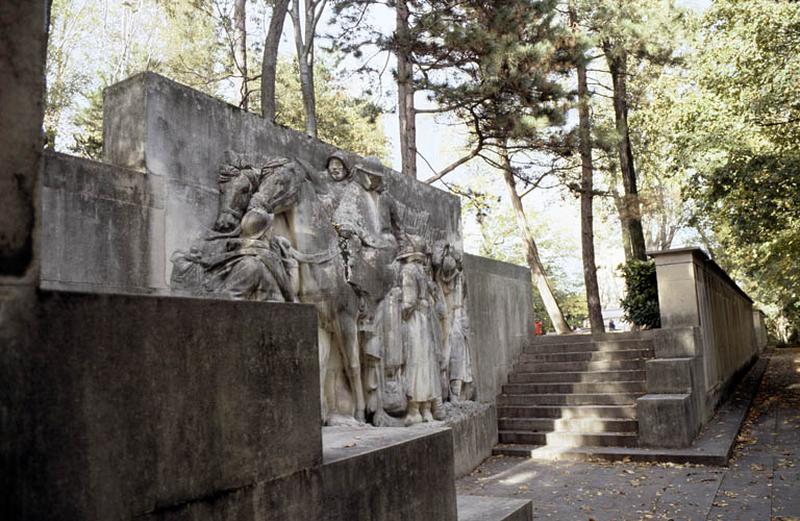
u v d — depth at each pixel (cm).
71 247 464
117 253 498
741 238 1463
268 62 1346
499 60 1277
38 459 159
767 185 1311
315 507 250
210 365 212
